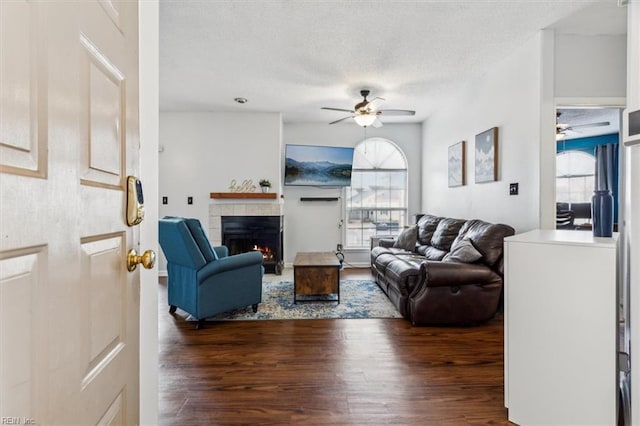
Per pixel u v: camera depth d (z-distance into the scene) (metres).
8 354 0.46
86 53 0.65
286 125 5.96
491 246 3.03
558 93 2.95
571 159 7.05
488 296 2.95
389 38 2.97
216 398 1.89
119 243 0.81
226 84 4.08
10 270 0.46
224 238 5.38
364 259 6.06
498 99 3.49
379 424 1.68
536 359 1.59
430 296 2.93
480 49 3.18
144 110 1.09
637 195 1.29
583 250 1.46
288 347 2.56
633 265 1.29
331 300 3.79
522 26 2.78
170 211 5.32
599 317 1.43
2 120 0.44
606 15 2.63
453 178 4.52
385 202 6.18
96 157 0.69
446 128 4.84
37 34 0.51
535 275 1.59
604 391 1.43
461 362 2.31
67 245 0.58
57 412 0.55
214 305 3.00
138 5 0.94
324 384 2.03
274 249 5.41
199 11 2.54
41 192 0.51
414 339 2.71
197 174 5.33
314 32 2.86
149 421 1.12
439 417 1.73
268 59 3.38
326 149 5.84
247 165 5.37
